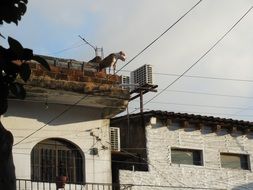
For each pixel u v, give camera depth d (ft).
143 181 69.10
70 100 64.75
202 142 74.69
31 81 59.93
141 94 75.25
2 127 18.54
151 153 70.79
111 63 67.31
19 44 18.08
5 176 18.26
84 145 66.39
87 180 65.62
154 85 75.20
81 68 65.72
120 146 72.74
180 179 71.56
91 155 66.49
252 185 76.28
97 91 63.46
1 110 18.44
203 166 73.72
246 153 77.36
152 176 69.87
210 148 75.05
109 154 67.56
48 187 63.31
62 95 62.95
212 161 74.59
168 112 71.20
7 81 18.44
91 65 66.90
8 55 18.16
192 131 74.43
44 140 64.75
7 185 18.26
